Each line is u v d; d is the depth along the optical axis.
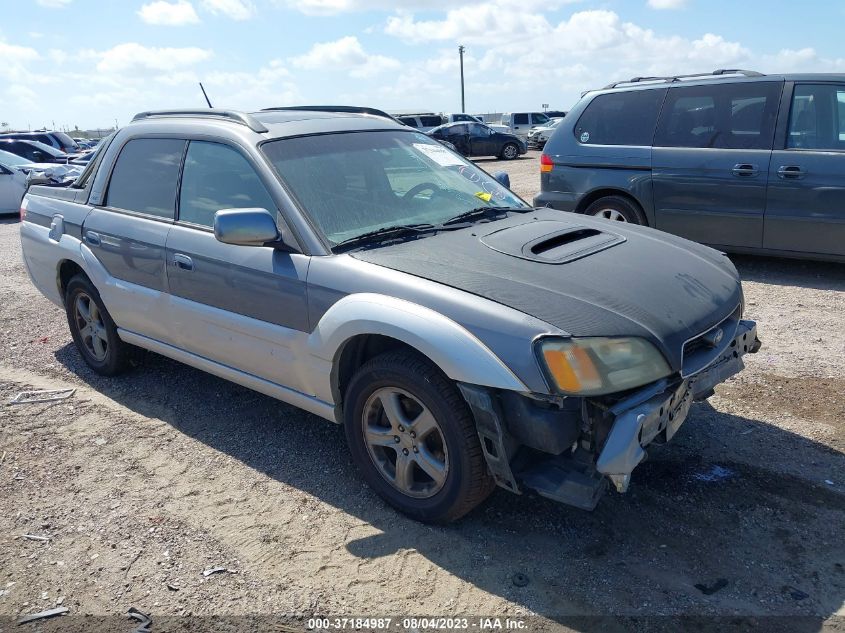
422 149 4.28
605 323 2.70
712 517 3.11
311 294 3.26
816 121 6.38
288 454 3.86
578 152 7.69
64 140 25.17
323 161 3.75
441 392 2.88
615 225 3.87
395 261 3.15
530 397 2.66
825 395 4.20
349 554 2.99
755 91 6.67
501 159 28.69
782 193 6.48
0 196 15.16
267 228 3.25
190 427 4.22
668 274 3.17
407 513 3.20
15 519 3.32
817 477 3.38
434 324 2.81
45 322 6.54
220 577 2.87
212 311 3.80
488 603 2.66
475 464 2.89
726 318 3.17
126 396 4.71
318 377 3.35
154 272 4.12
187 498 3.46
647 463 3.55
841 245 6.34
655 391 2.72
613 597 2.66
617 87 7.60
